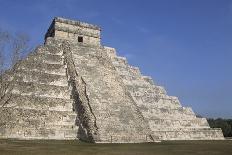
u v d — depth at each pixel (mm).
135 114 39969
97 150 25375
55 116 37438
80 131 36344
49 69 42812
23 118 35875
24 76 40062
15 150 24047
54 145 28875
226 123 70625
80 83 41156
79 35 52500
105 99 40000
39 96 38812
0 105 35219
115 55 52750
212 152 24812
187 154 23297
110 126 35938
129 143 33625
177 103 51250
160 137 42375
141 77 52406
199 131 47500
